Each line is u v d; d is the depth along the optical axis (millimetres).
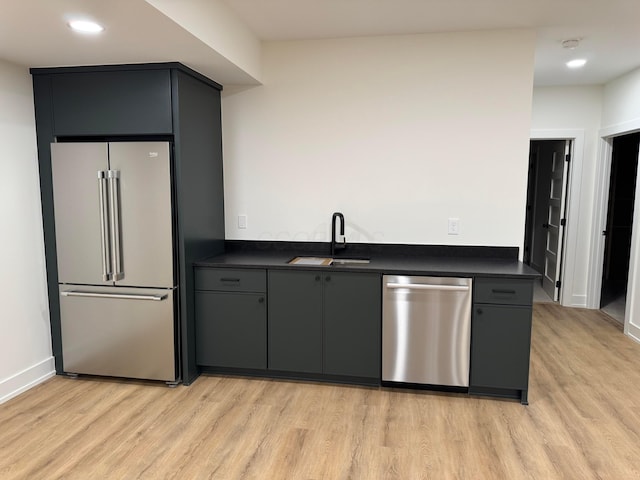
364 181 3490
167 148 2910
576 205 4949
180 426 2590
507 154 3281
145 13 2066
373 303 2973
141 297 3029
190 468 2207
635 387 3100
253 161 3621
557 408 2803
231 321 3178
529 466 2225
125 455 2314
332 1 2699
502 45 3199
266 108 3551
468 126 3305
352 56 3400
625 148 6473
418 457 2293
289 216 3623
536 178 6438
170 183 2947
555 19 2955
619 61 3830
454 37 3254
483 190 3338
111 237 3043
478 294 2824
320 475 2152
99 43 2496
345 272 2980
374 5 2752
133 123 2979
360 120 3441
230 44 2846
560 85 4758
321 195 3561
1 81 2838
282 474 2160
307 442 2428
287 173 3588
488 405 2836
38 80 3066
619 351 3766
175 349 3094
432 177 3395
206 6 2502
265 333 3145
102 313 3137
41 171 3143
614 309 5035
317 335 3078
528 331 2793
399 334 2957
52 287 3240
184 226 3047
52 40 2447
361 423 2617
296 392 3020
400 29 3199
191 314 3168
